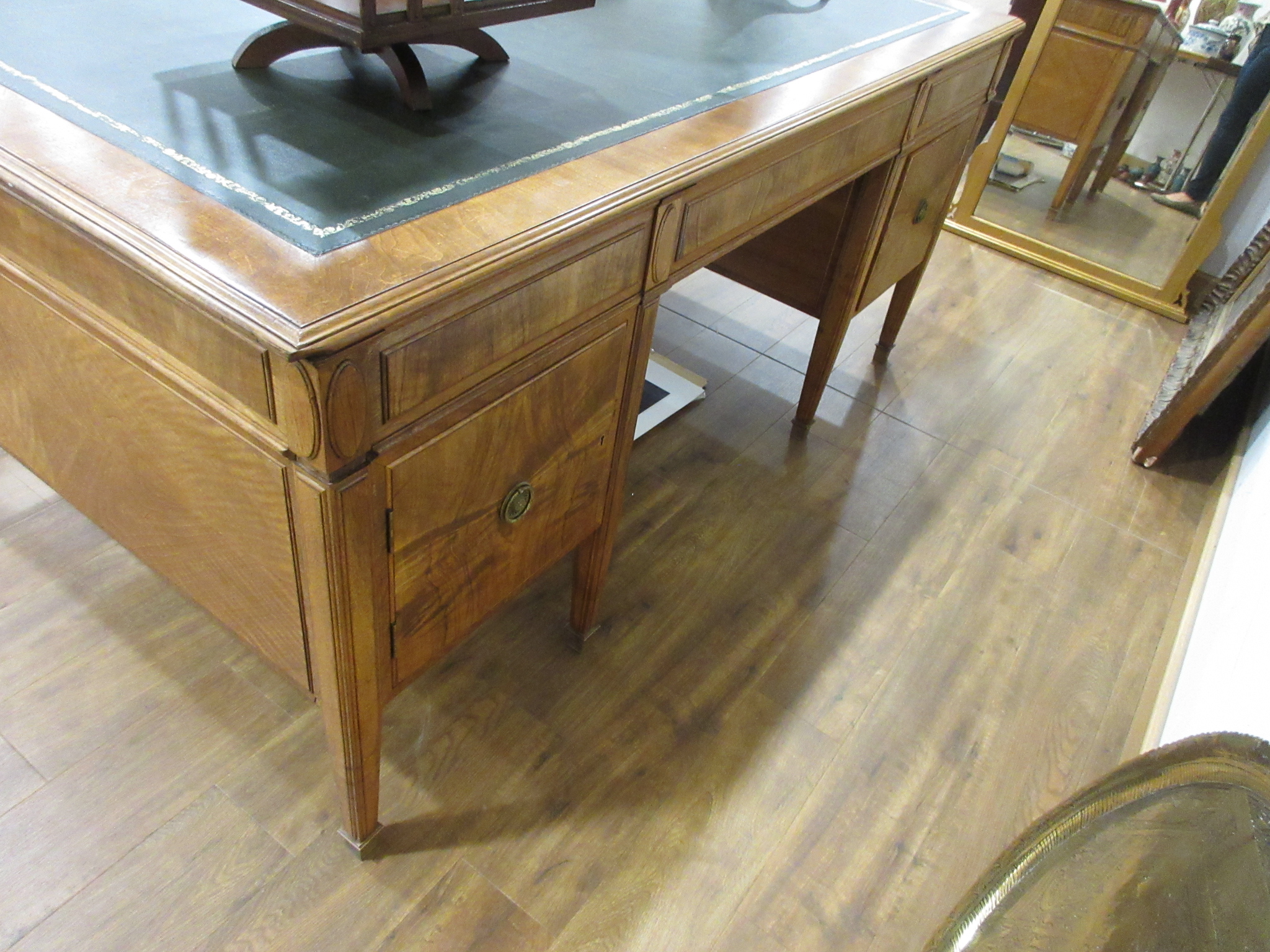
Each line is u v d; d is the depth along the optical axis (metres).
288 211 0.76
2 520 1.46
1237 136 2.34
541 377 0.94
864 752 1.36
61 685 1.26
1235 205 2.54
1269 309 1.75
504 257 0.76
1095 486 1.96
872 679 1.47
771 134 1.09
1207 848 0.66
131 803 1.15
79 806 1.13
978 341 2.39
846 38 1.48
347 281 0.70
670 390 2.02
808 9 1.60
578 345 0.97
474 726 1.31
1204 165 2.43
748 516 1.75
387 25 0.87
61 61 0.95
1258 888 0.60
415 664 1.01
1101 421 2.16
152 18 1.10
